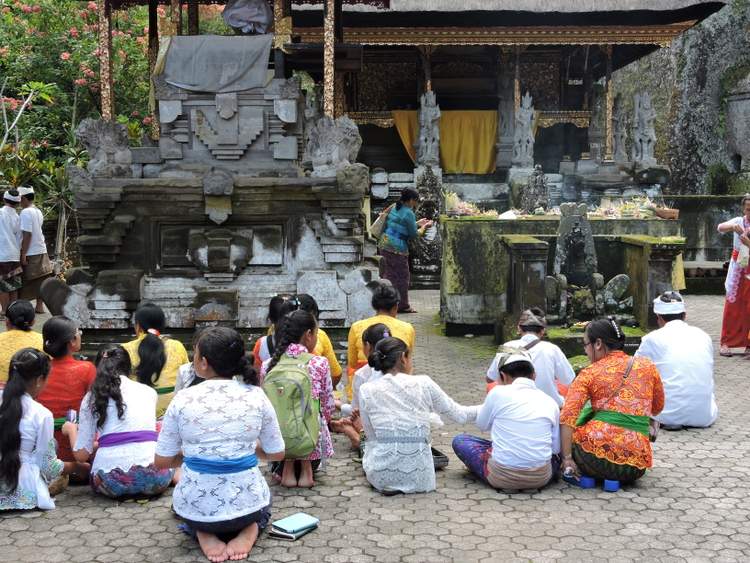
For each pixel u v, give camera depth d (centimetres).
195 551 405
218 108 818
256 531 411
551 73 2081
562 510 457
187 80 820
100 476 464
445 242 1015
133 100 1848
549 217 1034
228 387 411
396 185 1817
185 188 794
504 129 2005
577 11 1734
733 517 446
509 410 486
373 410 489
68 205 1428
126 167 841
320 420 508
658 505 464
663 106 2242
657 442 591
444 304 1042
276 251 807
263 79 822
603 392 491
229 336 414
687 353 619
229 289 796
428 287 1429
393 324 589
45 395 503
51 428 461
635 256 889
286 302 571
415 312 1177
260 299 799
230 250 798
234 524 397
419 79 2061
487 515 450
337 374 596
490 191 1938
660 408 508
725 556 394
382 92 2117
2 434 449
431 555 397
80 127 834
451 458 556
